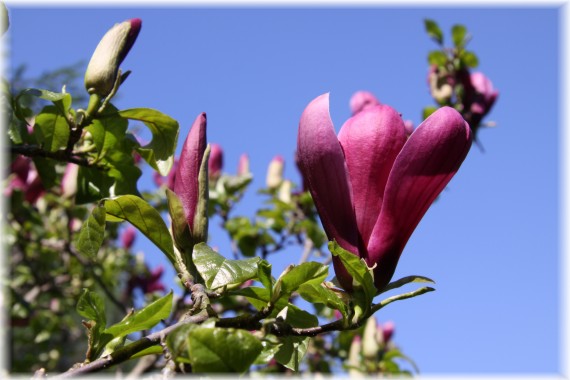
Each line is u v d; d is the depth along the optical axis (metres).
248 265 0.58
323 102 0.59
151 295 1.51
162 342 0.55
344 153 0.59
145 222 0.62
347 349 1.27
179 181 0.62
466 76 1.12
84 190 0.75
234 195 1.36
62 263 1.58
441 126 0.58
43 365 1.59
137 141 0.75
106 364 0.55
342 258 0.57
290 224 1.33
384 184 0.59
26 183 1.11
